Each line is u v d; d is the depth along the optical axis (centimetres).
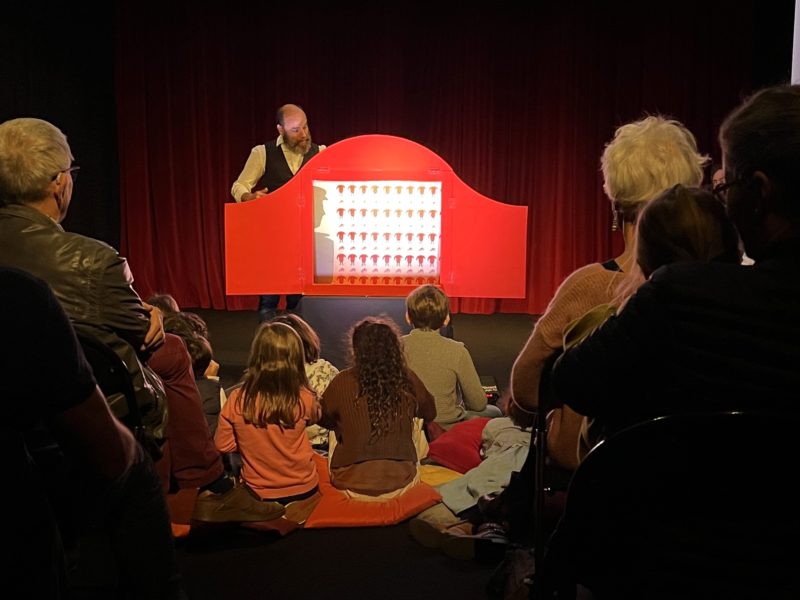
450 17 669
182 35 674
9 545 112
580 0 657
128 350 206
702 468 111
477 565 273
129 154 689
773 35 603
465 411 372
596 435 153
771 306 113
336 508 303
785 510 110
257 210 412
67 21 657
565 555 126
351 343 321
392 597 255
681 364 117
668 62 656
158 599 199
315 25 673
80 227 692
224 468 319
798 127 114
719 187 125
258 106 683
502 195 686
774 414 105
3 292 114
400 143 405
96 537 279
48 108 654
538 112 673
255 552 282
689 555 114
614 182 173
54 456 156
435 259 414
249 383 300
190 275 708
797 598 111
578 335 154
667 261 142
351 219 412
